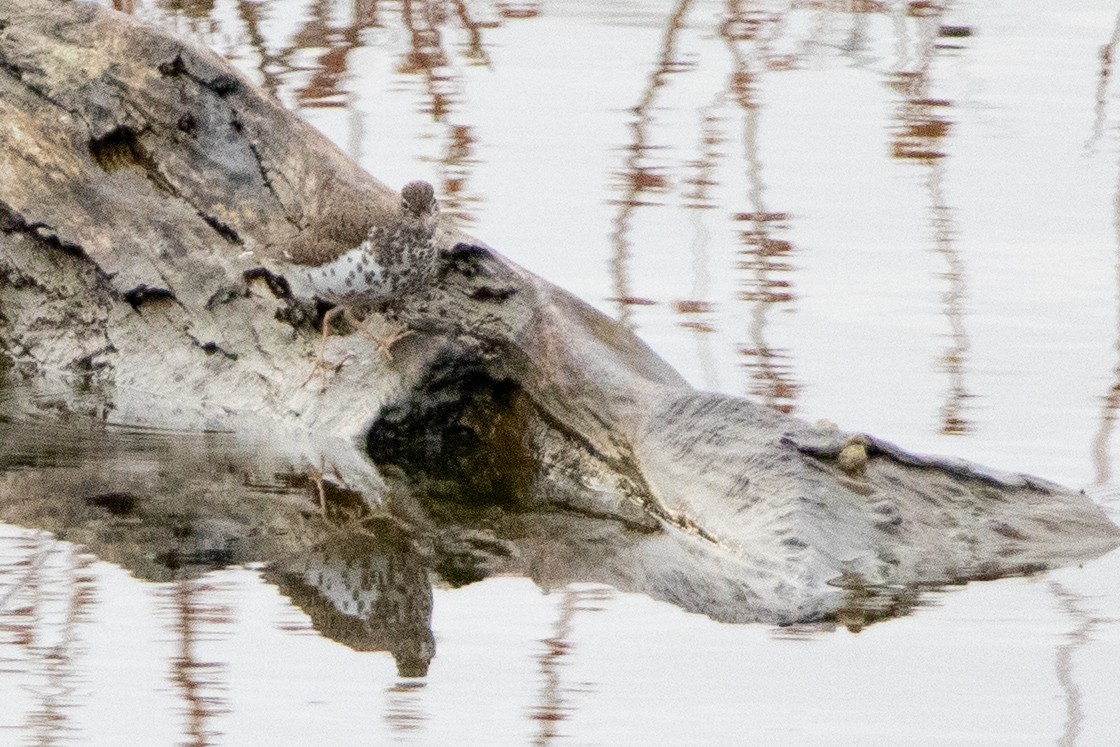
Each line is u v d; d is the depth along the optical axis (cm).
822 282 1647
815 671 993
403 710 955
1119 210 1812
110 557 1162
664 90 2186
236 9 2456
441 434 1365
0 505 1245
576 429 1320
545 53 2316
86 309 1462
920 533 1162
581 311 1373
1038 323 1555
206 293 1420
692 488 1228
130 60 1453
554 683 984
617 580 1138
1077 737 908
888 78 2231
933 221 1794
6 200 1451
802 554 1132
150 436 1374
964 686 969
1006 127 2056
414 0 2514
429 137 2008
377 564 1163
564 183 1886
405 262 1290
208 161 1442
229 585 1124
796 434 1223
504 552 1193
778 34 2408
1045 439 1337
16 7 1497
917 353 1500
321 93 2144
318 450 1344
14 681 990
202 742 922
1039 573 1123
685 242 1742
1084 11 2478
